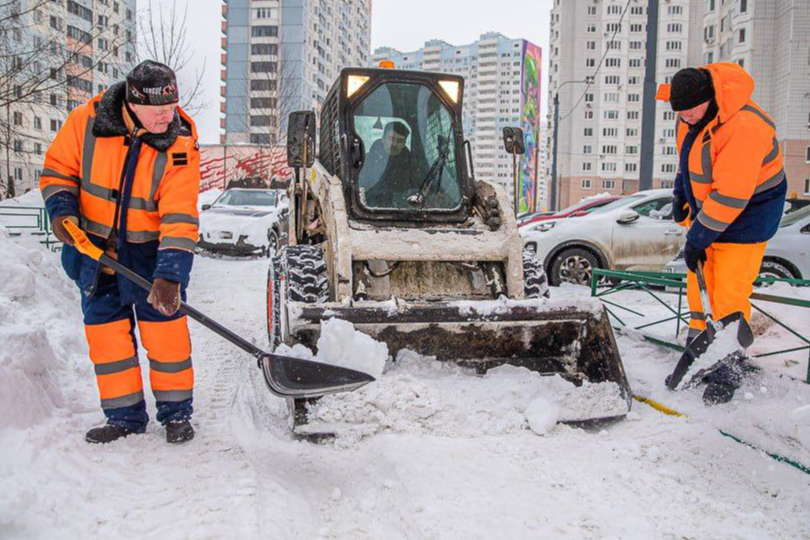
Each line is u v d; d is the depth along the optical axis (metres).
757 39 49.16
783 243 7.75
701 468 2.96
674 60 76.12
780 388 3.70
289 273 4.23
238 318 6.71
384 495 2.69
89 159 3.08
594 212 10.04
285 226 10.58
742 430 3.19
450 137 4.86
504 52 186.88
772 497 2.71
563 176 79.56
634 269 9.41
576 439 3.28
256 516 2.43
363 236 4.21
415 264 4.44
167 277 2.96
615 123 78.50
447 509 2.51
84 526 2.32
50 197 3.03
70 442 2.99
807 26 46.22
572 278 9.51
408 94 4.80
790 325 4.60
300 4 74.50
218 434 3.35
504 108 187.62
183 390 3.26
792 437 2.99
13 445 2.71
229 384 4.29
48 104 10.82
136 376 3.26
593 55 78.44
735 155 3.50
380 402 3.37
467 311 3.63
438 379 3.74
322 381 3.03
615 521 2.47
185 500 2.56
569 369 4.01
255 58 74.00
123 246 3.16
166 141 3.07
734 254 3.71
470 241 4.35
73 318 5.45
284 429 3.47
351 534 2.42
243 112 63.53
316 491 2.79
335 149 4.92
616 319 5.75
